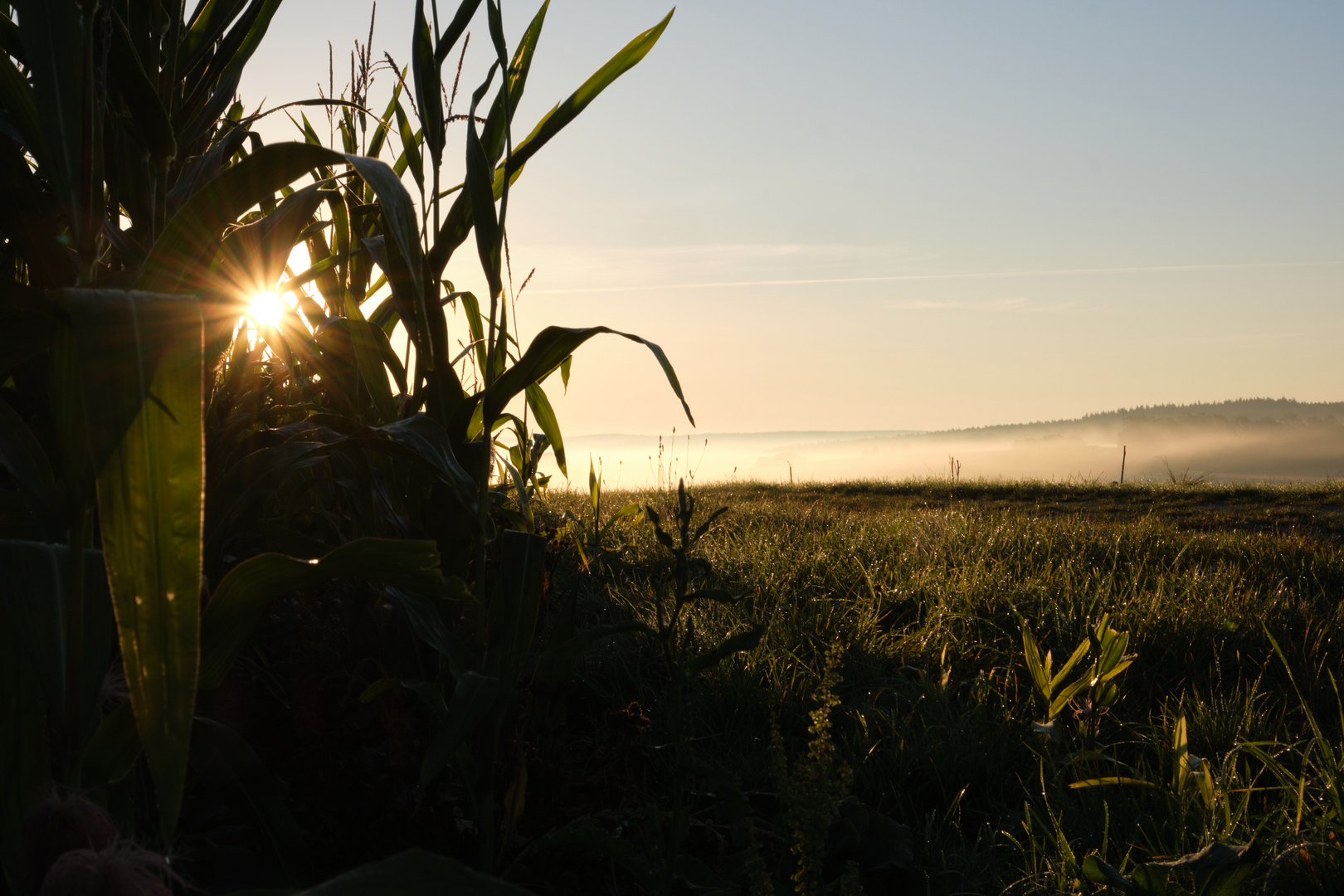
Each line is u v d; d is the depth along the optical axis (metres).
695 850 1.71
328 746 1.53
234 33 1.75
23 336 0.91
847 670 3.26
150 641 0.61
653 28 1.63
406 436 1.34
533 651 2.69
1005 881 1.94
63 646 0.86
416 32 1.55
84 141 0.96
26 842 0.79
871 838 1.90
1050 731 2.46
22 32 0.94
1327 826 1.87
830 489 14.65
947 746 2.55
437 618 1.43
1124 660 2.53
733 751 2.53
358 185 2.14
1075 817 2.14
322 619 1.88
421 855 0.61
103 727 0.88
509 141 1.51
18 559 0.86
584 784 1.66
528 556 1.45
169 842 0.59
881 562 5.42
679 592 1.35
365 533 1.73
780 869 1.75
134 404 0.62
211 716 1.67
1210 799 2.04
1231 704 2.91
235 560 2.01
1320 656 3.58
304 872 1.21
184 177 1.59
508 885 0.60
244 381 2.12
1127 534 6.80
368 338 1.65
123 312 0.65
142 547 0.62
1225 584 4.95
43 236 1.18
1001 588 4.43
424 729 1.73
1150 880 1.58
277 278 1.28
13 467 0.95
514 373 1.46
